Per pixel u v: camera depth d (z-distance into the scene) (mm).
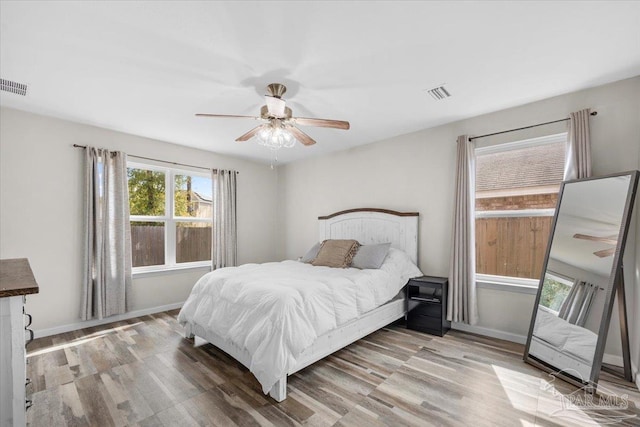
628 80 2428
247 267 3369
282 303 2143
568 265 2463
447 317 3227
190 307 2926
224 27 1765
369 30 1800
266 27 1764
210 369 2408
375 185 4184
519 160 3078
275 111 2293
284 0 1552
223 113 3107
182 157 4324
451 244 3301
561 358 2289
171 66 2195
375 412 1852
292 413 1845
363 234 4199
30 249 3076
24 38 1855
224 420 1779
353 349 2799
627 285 2385
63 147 3283
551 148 2896
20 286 1105
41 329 3111
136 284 3846
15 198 3002
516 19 1709
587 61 2160
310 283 2537
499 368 2418
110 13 1642
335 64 2176
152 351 2748
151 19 1692
